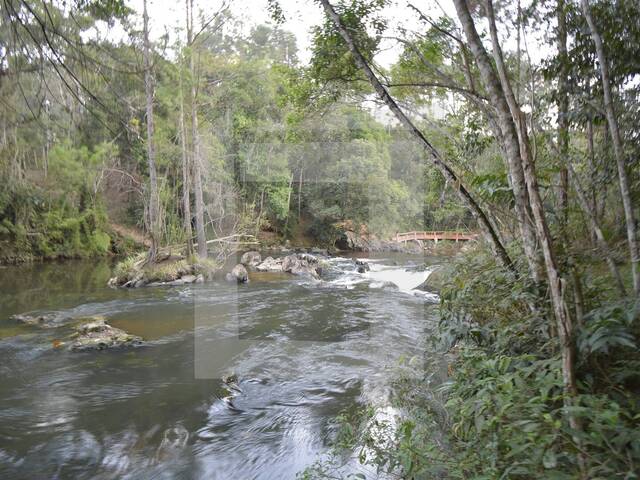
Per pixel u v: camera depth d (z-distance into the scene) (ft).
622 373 5.24
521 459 4.76
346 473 8.01
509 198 7.63
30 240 47.32
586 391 5.08
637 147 8.75
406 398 10.14
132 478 9.18
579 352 5.26
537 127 10.16
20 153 43.24
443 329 8.02
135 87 31.04
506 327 6.75
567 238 7.57
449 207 13.73
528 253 6.68
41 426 11.53
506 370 5.96
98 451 10.27
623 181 7.18
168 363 16.11
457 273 10.03
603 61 7.53
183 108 36.14
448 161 13.15
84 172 43.27
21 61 16.02
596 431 4.23
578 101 9.31
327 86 11.73
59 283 35.29
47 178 44.91
